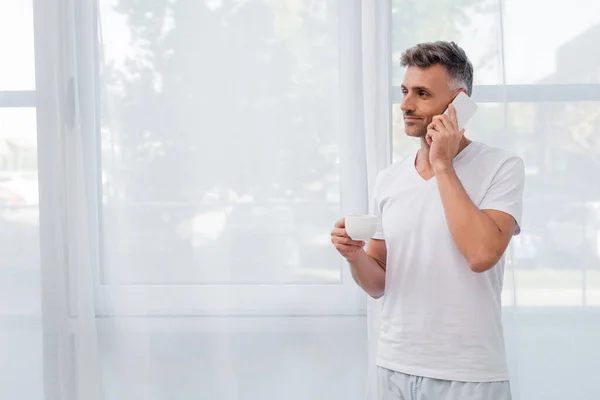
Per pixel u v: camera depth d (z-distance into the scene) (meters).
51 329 2.17
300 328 2.22
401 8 2.15
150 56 2.19
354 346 2.21
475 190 1.55
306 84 2.19
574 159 2.14
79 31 2.21
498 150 1.59
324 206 2.20
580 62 2.14
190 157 2.20
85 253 2.16
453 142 1.51
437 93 1.57
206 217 2.21
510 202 1.52
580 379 2.16
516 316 2.11
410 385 1.56
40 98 2.16
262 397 2.23
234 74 2.19
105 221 2.22
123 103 2.20
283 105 2.19
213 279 2.21
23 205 2.22
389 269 1.63
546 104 2.14
